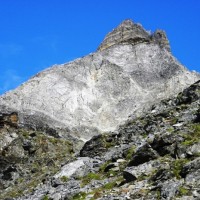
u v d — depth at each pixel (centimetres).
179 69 13250
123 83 12912
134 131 4609
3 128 7406
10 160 6375
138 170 3033
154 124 4481
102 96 12431
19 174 5831
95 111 11869
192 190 2419
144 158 3259
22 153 6569
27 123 8731
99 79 13138
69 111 11538
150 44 14988
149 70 13638
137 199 2538
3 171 5944
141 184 2806
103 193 2920
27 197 3847
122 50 14738
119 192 2769
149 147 3291
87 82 12950
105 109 11912
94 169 3862
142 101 12106
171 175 2686
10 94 11612
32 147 6688
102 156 4328
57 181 3788
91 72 13425
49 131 8544
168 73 13225
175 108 4662
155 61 14062
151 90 12606
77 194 3156
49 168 5784
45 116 10612
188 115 4128
